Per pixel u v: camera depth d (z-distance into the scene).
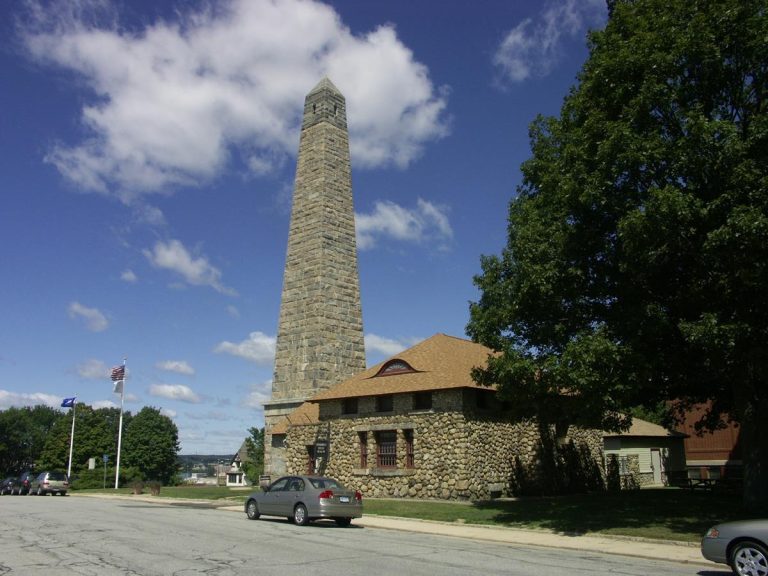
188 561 12.41
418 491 27.12
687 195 15.72
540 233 19.64
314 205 39.34
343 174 40.81
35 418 111.56
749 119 17.14
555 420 22.72
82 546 14.50
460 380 26.78
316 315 37.31
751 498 19.41
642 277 18.25
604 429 20.50
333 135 40.81
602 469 34.22
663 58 17.08
